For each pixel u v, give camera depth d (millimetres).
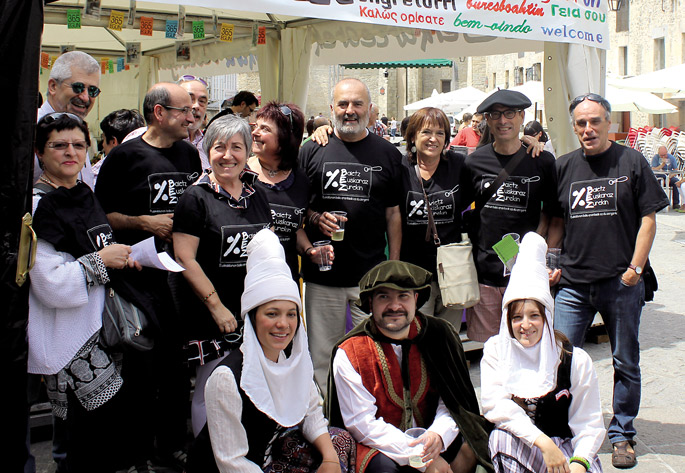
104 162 3715
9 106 2160
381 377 3150
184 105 3680
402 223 4469
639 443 4250
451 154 4512
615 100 12773
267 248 2795
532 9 5105
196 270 3328
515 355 3152
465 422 3152
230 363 2697
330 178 4188
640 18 23562
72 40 9664
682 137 16484
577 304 4102
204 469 2754
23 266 2217
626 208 3932
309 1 4105
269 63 7914
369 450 3043
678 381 5324
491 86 35500
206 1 3768
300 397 2809
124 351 3035
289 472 2867
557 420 3164
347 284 4254
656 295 8062
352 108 4125
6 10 2137
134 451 3344
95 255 2943
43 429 4223
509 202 4289
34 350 2873
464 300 4246
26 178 2211
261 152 3881
